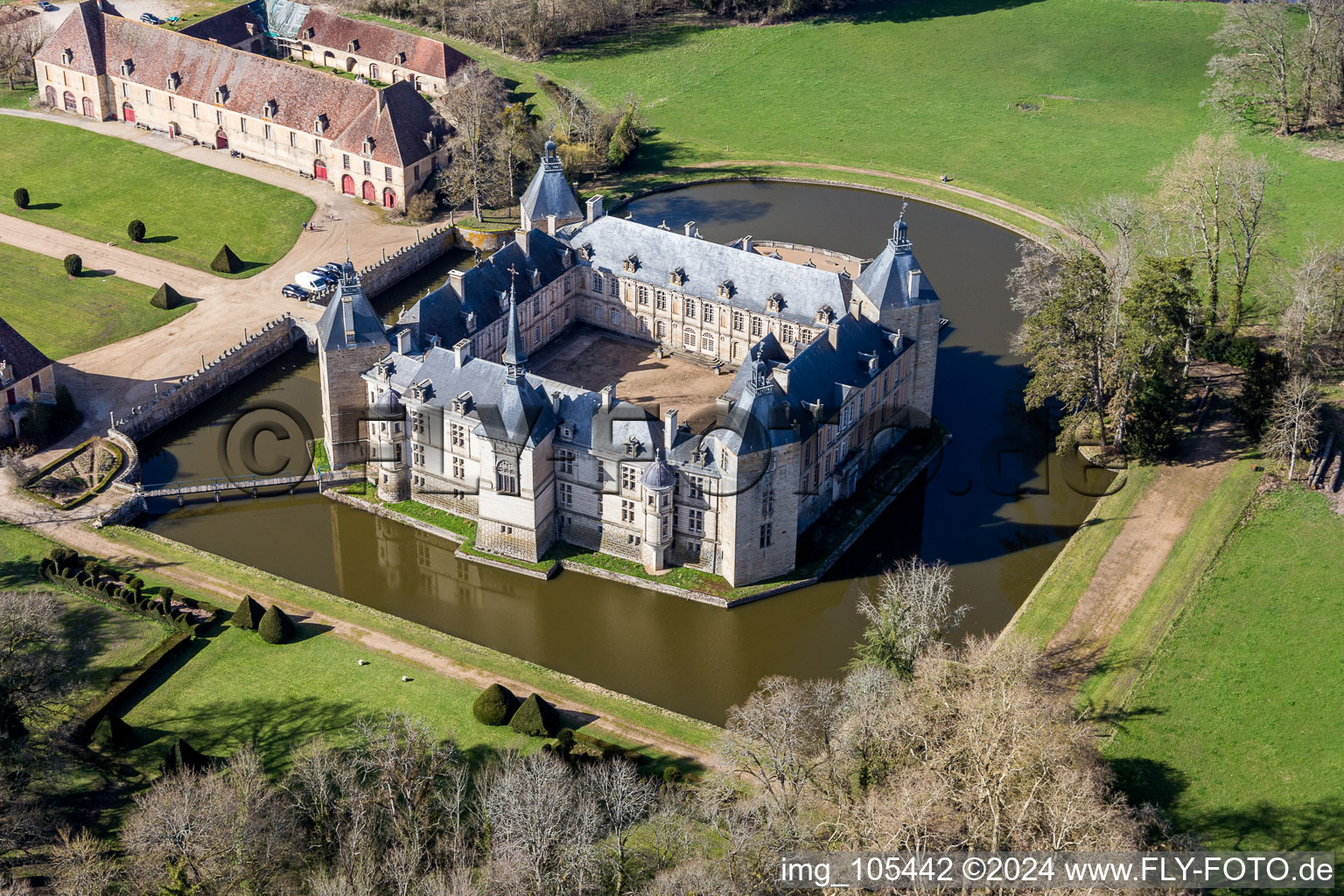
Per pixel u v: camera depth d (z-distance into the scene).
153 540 173.88
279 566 173.62
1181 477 186.75
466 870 115.19
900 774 122.12
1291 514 177.75
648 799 127.88
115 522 177.62
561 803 120.44
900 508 185.25
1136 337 182.00
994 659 132.50
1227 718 146.38
